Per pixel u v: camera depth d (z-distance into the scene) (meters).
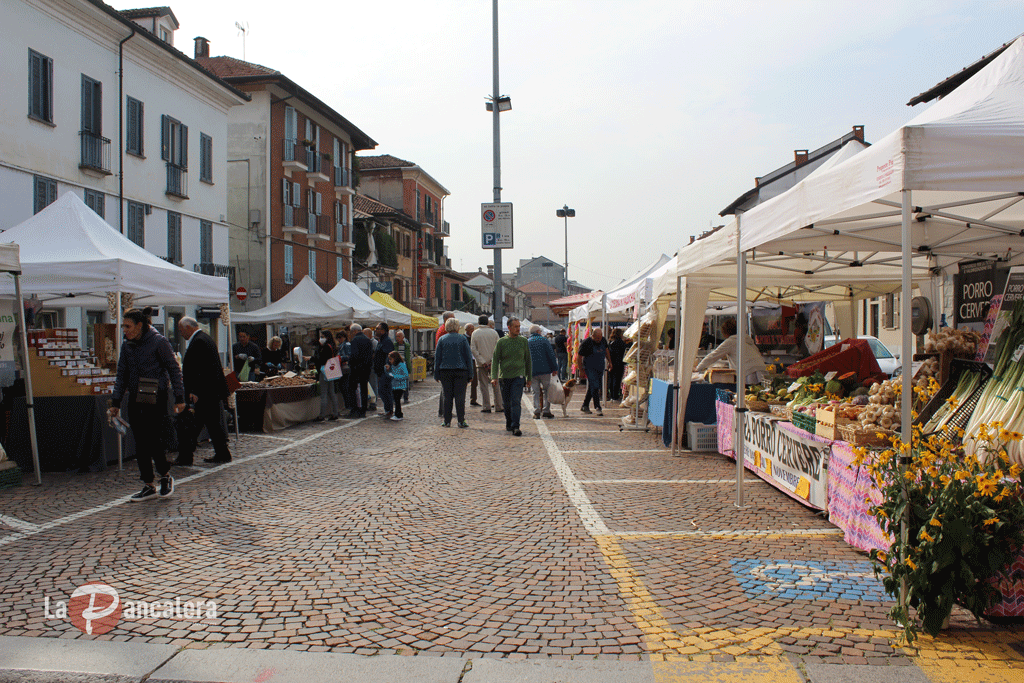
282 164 31.61
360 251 42.69
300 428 12.57
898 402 5.50
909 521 3.63
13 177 16.09
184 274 9.99
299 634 3.73
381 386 13.95
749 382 9.30
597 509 6.40
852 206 4.21
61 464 8.40
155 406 6.90
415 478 7.91
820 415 5.84
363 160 54.06
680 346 9.36
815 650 3.47
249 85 30.61
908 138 3.55
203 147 24.41
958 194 5.47
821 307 11.51
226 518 6.18
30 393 7.80
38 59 16.88
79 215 9.39
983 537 3.51
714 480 7.64
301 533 5.69
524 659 3.41
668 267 10.27
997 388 4.25
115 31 19.34
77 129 18.14
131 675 3.27
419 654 3.47
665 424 10.03
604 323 17.11
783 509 6.32
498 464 8.77
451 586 4.45
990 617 3.76
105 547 5.30
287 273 32.19
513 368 11.43
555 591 4.34
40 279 8.48
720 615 3.93
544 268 124.56
